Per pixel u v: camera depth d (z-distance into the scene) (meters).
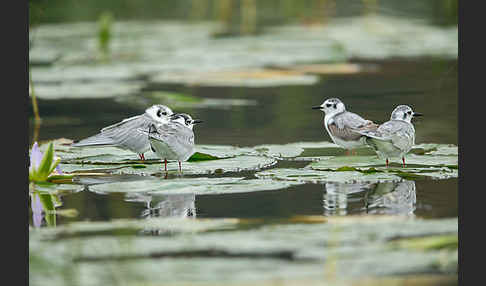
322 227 10.37
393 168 13.62
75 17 36.66
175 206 11.71
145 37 30.86
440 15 36.53
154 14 37.94
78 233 10.27
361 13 37.09
